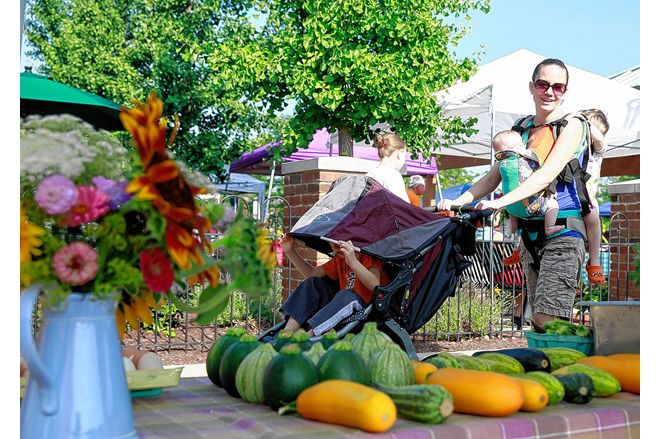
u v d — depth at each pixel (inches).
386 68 297.1
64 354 49.8
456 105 352.2
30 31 609.6
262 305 283.0
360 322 129.3
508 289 336.5
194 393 73.4
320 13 297.6
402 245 131.6
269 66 308.5
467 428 55.1
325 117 327.3
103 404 50.4
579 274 124.6
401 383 64.3
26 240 48.7
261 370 65.9
